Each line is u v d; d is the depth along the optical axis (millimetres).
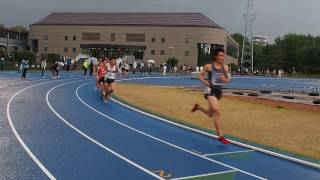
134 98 22000
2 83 27625
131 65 71125
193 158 9773
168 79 48281
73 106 17828
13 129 12102
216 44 95500
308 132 14344
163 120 14891
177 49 96062
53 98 20469
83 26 101625
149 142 11320
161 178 8125
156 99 22266
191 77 53125
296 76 88125
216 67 10719
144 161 9320
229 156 10102
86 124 13641
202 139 11992
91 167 8656
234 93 31281
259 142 12188
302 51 116250
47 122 13570
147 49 97875
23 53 68438
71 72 50188
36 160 8969
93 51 100750
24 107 16625
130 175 8219
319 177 8641
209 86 10844
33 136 11305
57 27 103062
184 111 18016
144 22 99625
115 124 13906
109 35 100188
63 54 102750
